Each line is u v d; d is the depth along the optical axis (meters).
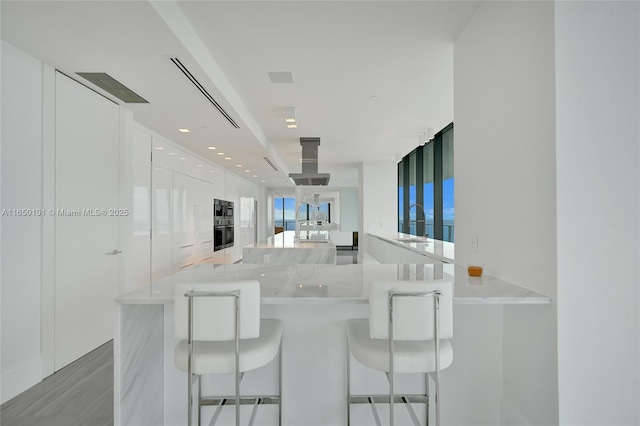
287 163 7.84
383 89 3.34
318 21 2.20
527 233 1.59
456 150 2.40
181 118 3.67
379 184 7.61
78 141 2.76
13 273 2.20
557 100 1.39
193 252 5.52
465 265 2.26
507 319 1.81
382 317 1.36
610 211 1.41
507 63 1.75
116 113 3.23
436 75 3.02
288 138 5.40
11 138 2.19
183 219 5.12
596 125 1.41
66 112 2.62
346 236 13.58
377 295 1.36
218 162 6.49
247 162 6.48
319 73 2.97
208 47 2.52
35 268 2.37
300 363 1.86
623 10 1.43
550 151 1.42
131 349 1.53
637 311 1.42
